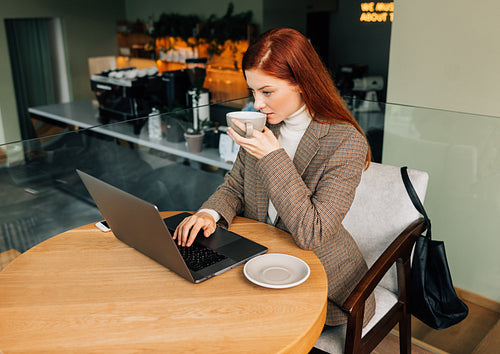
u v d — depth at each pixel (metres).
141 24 8.12
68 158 1.97
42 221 1.98
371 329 1.37
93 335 0.93
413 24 2.41
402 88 2.54
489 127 1.85
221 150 2.38
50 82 8.16
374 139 2.17
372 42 6.67
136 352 0.88
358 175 1.29
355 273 1.38
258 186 1.45
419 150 2.06
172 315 0.99
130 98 3.71
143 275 1.16
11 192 1.88
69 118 4.34
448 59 2.33
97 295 1.07
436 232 2.12
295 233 1.23
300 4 6.84
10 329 0.95
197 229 1.33
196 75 3.51
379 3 6.20
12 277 1.16
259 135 1.21
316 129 1.32
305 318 0.97
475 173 1.93
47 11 7.61
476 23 2.19
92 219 2.13
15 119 7.74
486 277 2.02
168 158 2.26
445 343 1.94
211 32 6.89
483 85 2.25
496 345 1.90
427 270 1.46
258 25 6.56
